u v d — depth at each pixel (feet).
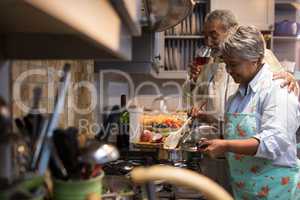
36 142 2.04
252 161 5.16
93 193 2.07
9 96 2.53
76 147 2.07
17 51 2.39
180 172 2.37
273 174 5.08
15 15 1.32
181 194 4.13
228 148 4.85
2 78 2.41
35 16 1.31
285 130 4.83
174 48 11.16
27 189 1.65
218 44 6.52
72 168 2.08
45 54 2.40
